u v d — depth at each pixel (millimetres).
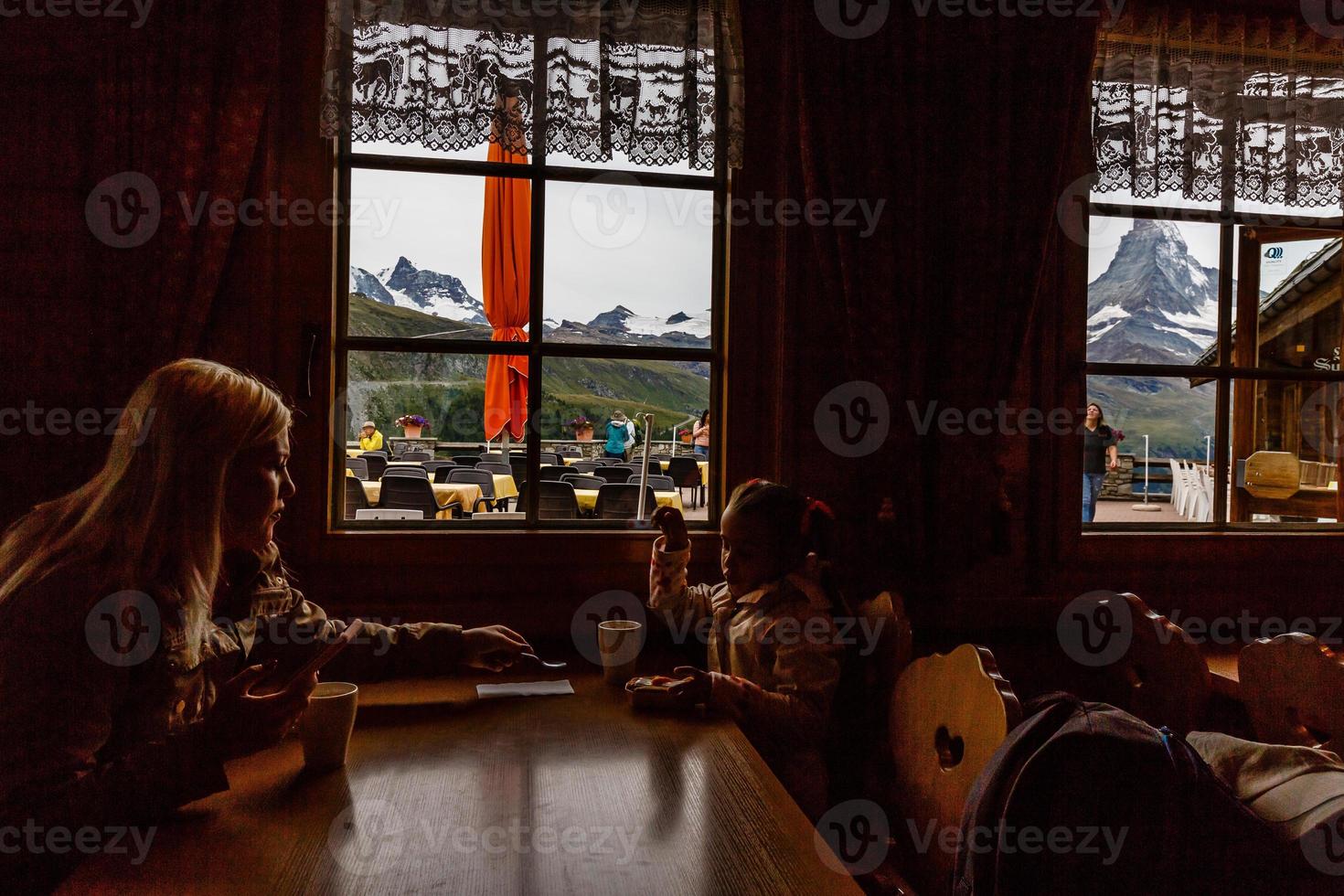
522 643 1361
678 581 1585
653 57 1698
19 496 1533
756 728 1253
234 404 969
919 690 1101
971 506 1774
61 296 1549
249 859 774
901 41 1749
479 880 744
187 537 946
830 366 1796
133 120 1562
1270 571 1993
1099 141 1855
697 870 771
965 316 1766
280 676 1281
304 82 1672
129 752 879
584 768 1009
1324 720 1085
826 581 1467
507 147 1639
